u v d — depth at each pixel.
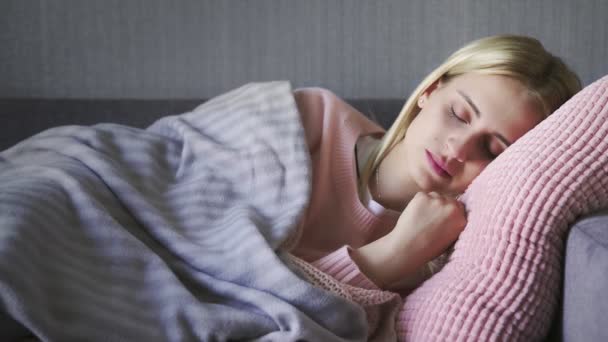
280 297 0.86
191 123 1.21
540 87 1.05
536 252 0.84
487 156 1.06
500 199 0.87
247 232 0.92
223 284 0.89
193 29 1.76
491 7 1.78
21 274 0.74
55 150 1.08
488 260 0.86
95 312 0.79
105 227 0.89
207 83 1.78
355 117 1.25
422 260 1.00
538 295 0.84
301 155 1.08
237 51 1.78
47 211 0.85
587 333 0.75
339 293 0.92
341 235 1.14
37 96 1.76
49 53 1.75
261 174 1.06
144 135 1.17
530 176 0.86
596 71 1.80
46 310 0.76
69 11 1.73
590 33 1.79
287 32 1.78
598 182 0.84
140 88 1.78
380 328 0.96
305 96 1.27
